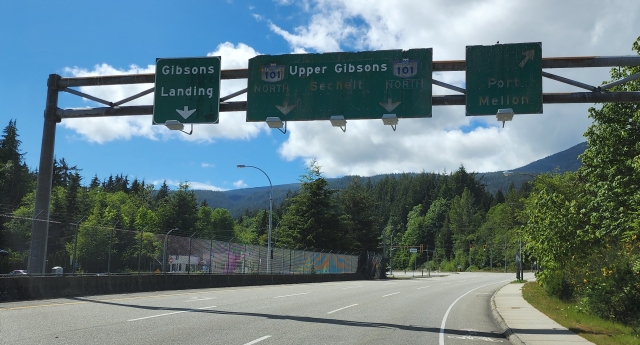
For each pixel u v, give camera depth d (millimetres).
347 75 16781
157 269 27844
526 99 15414
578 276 21203
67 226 23016
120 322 12516
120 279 22750
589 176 20719
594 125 20344
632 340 11742
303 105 16891
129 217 94562
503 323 15195
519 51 15664
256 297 22625
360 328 13430
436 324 15250
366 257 70938
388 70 16547
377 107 16406
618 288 16578
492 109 15531
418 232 174625
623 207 17859
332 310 17953
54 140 19109
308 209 76000
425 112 16094
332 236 74812
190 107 17641
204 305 17859
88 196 97062
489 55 15805
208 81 17703
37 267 18469
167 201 109500
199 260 32625
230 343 10141
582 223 20594
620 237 19219
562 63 15453
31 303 16391
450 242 163500
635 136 19094
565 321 15578
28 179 85188
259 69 17344
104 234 24078
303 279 45531
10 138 83000
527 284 39562
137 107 18219
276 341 10617
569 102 15367
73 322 12250
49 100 18984
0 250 20156
